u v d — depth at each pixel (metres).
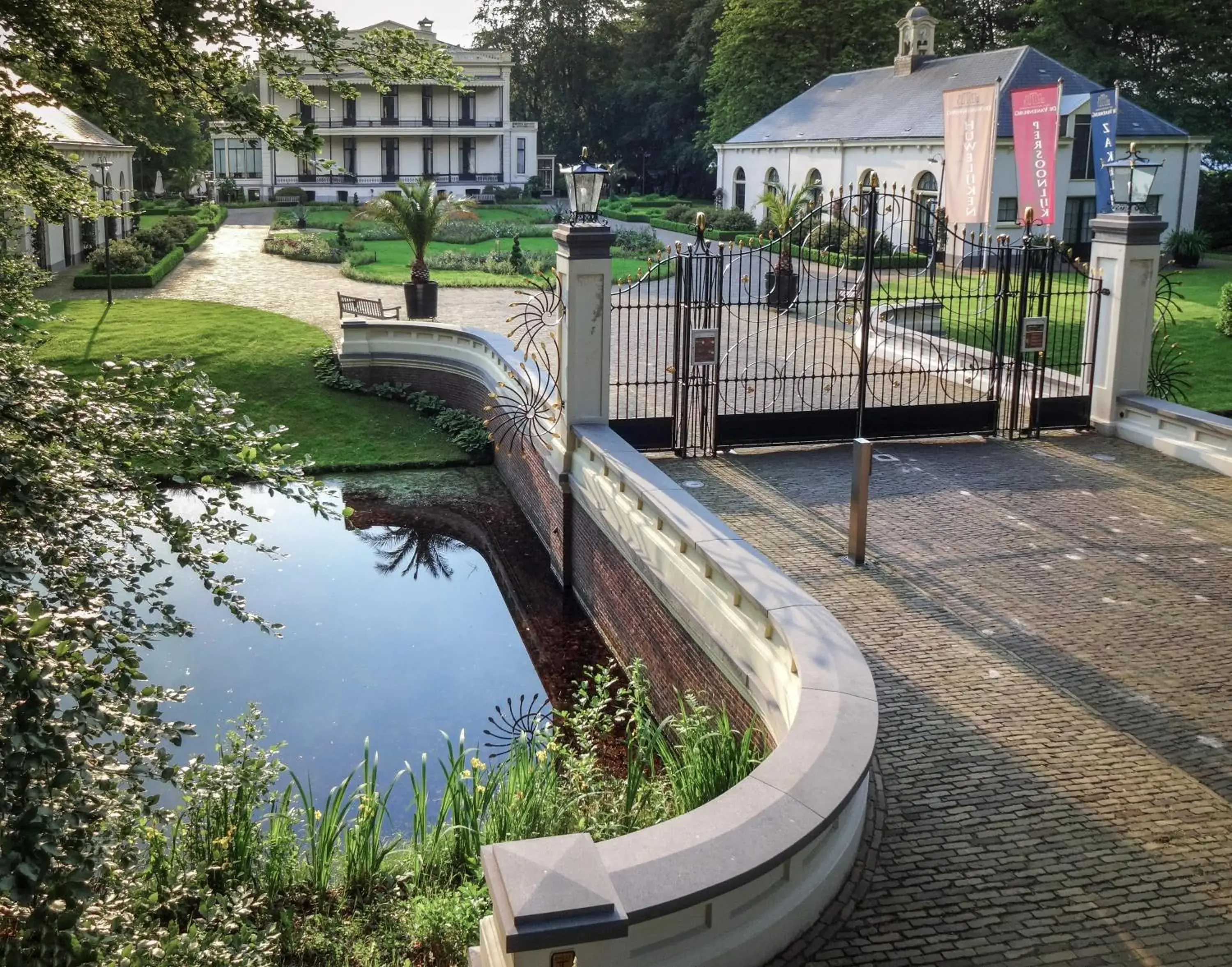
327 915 7.04
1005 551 10.98
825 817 5.57
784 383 14.98
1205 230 45.56
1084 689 8.23
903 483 13.16
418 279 26.64
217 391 7.41
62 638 4.95
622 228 50.84
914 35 43.94
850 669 7.15
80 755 4.43
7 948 4.14
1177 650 8.86
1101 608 9.64
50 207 10.06
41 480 6.06
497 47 80.25
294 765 9.77
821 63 53.16
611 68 78.31
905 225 38.75
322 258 37.81
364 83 65.88
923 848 6.36
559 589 14.10
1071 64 46.91
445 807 7.64
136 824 6.35
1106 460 14.09
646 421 14.02
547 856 4.98
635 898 4.91
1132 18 47.44
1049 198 18.34
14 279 11.13
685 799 6.91
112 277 30.62
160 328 24.83
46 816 4.10
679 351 13.91
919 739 7.53
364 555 15.13
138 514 6.84
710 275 13.89
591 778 7.94
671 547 10.24
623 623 11.78
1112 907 5.84
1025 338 14.94
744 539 10.94
